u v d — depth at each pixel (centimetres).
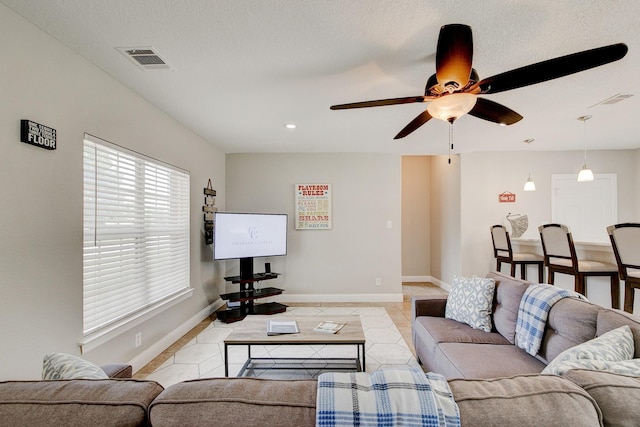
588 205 471
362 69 214
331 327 241
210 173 423
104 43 184
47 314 174
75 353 193
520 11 154
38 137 166
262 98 265
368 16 159
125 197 245
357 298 481
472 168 485
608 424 70
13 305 155
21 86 159
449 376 182
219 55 197
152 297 281
